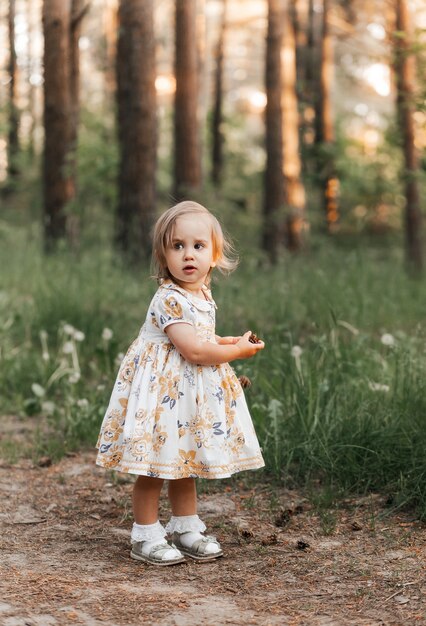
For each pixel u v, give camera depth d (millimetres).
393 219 19859
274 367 5461
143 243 11430
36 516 3967
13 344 7383
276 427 4496
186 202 3529
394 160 17359
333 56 23547
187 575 3234
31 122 23562
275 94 15500
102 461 3375
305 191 18766
